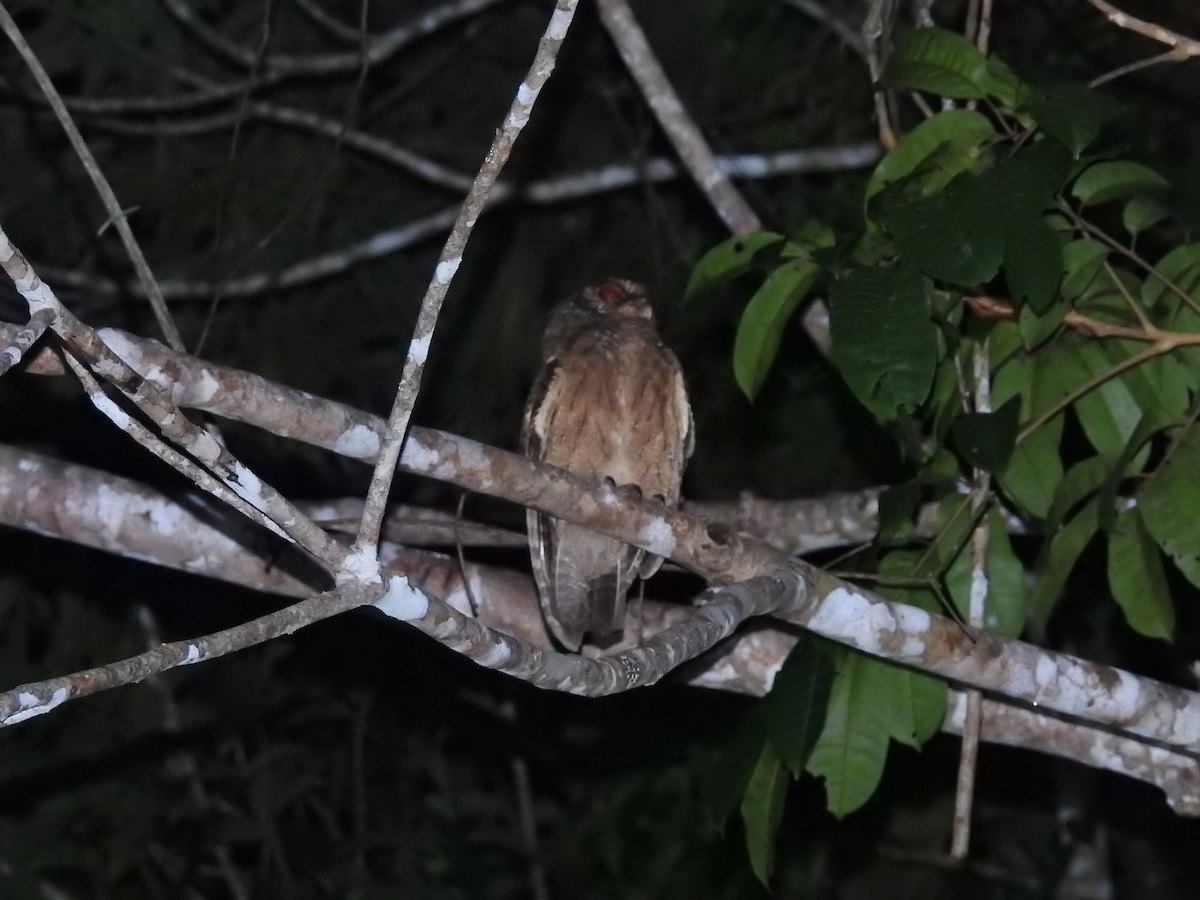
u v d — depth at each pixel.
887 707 5.92
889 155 5.55
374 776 10.69
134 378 3.41
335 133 10.22
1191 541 5.40
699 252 10.70
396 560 7.07
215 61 10.53
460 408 10.63
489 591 7.07
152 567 9.98
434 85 10.93
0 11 5.41
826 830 11.16
